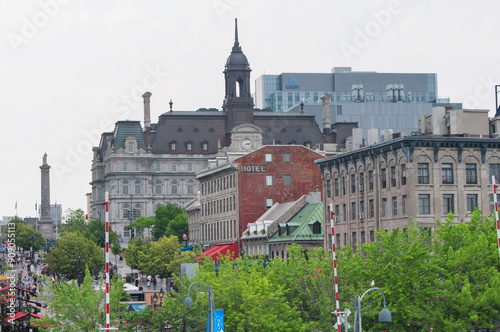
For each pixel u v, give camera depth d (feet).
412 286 327.88
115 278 366.63
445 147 423.23
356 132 503.20
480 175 426.92
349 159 484.74
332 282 336.90
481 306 319.88
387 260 330.54
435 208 419.95
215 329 298.35
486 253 330.95
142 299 480.23
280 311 335.47
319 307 334.24
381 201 448.65
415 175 418.72
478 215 359.05
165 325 346.54
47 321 339.36
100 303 345.10
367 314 319.27
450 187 422.82
